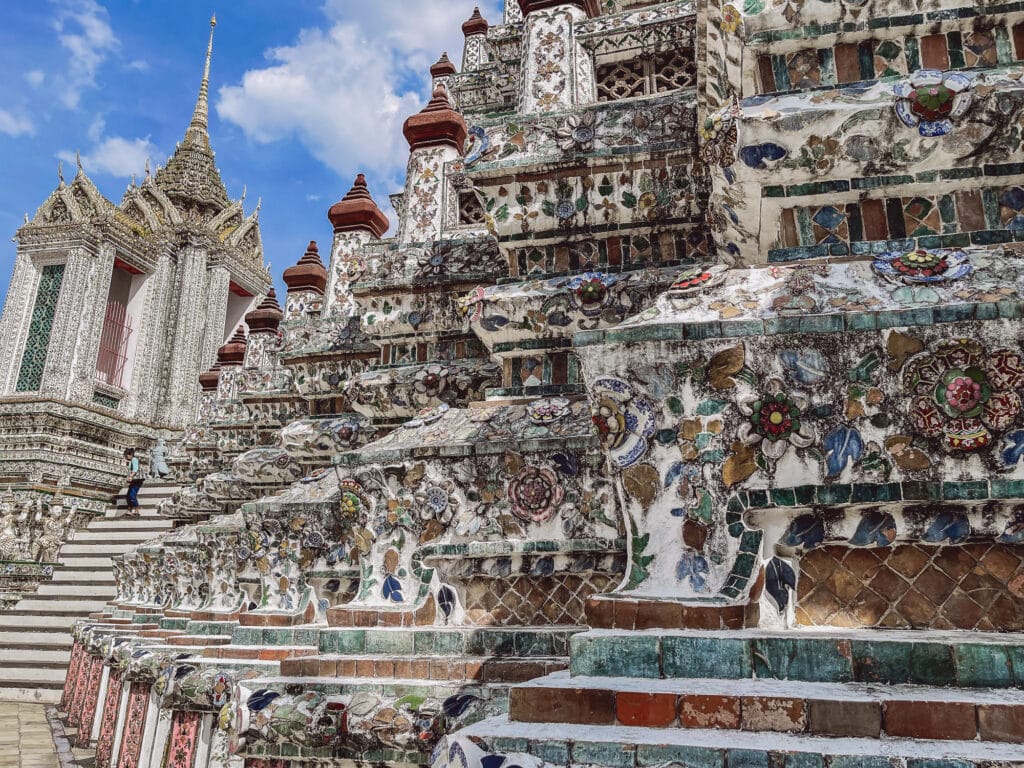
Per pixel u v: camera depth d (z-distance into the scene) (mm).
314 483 4676
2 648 13594
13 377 22391
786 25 2332
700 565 1924
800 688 1591
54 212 23859
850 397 1870
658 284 3188
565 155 3369
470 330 4406
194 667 4250
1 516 17641
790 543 1936
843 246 2262
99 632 8102
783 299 2035
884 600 1951
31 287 23344
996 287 1907
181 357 25719
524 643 2848
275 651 4223
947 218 2225
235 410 9492
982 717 1436
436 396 4309
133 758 5195
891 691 1553
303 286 7613
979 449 1785
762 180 2287
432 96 5332
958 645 1602
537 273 3520
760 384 1934
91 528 18984
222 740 3986
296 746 2883
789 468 1901
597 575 2922
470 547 2891
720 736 1523
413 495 3107
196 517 9805
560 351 3412
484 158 3482
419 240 4949
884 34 2312
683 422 1989
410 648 2980
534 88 4016
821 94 2252
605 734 1573
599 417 2066
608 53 4168
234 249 28500
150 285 26172
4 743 8180
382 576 3207
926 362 1825
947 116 2111
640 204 3375
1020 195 2184
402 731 2676
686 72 4102
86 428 22203
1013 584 1884
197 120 32531
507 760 1560
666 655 1761
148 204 27688
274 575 4520
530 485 2902
